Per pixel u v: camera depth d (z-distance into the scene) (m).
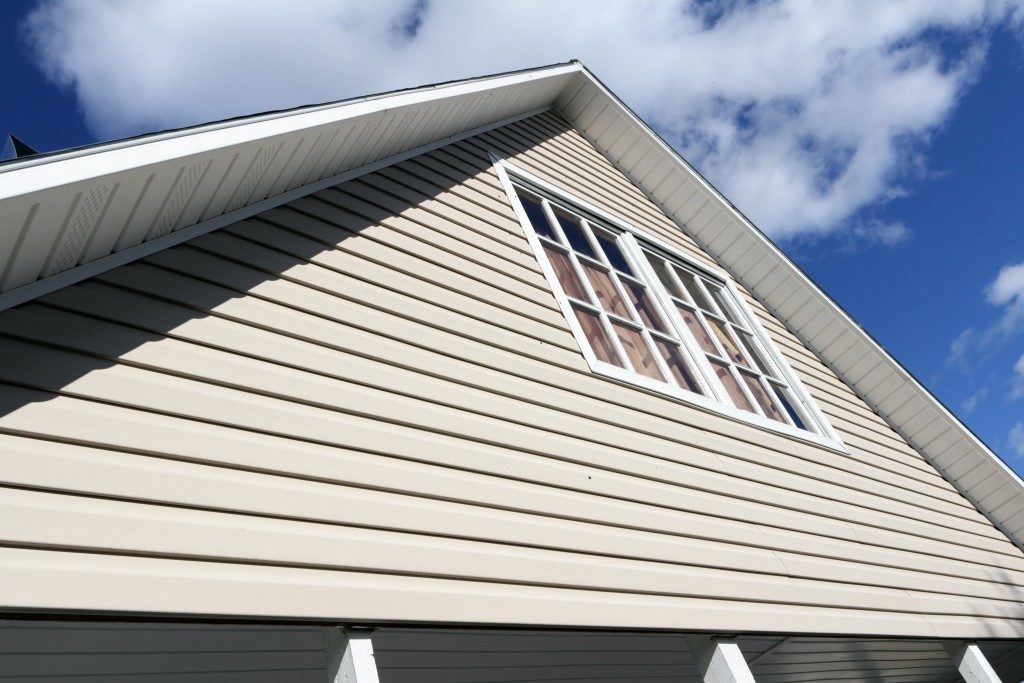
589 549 2.50
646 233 5.53
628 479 2.99
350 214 3.09
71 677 2.00
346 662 1.67
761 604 2.95
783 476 4.00
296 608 1.63
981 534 5.55
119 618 1.39
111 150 1.71
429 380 2.62
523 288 3.59
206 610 1.49
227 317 2.20
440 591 1.95
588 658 3.33
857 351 6.14
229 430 1.89
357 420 2.23
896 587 3.90
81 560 1.41
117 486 1.57
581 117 6.23
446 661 2.88
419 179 3.75
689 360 4.40
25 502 1.42
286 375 2.18
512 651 2.98
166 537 1.56
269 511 1.78
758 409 4.57
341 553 1.82
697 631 2.56
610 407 3.30
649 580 2.59
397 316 2.78
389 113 3.24
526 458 2.66
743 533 3.28
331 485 1.97
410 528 2.04
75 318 1.84
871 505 4.54
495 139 4.91
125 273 2.06
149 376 1.86
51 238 1.73
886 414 6.20
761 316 6.00
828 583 3.46
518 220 4.16
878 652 4.27
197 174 2.14
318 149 2.86
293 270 2.57
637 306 4.61
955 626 4.01
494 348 3.05
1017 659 5.10
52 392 1.64
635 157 6.23
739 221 6.12
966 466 6.00
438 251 3.34
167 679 2.18
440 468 2.32
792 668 4.29
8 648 1.78
